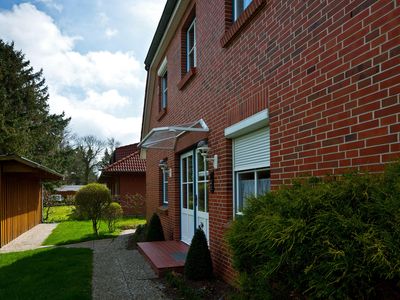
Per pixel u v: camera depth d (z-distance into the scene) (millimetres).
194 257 6695
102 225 18719
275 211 3094
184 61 9805
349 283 2309
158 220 11094
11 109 30500
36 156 31656
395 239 2186
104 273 7715
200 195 8570
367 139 3152
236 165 6336
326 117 3703
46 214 24359
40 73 35750
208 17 7559
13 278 7457
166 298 5926
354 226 2377
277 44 4707
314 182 3355
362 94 3225
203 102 7797
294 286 2785
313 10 3961
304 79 4094
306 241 2600
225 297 5598
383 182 2588
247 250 3393
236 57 6070
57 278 7312
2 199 12672
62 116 37375
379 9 3064
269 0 4953
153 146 10719
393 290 2312
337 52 3562
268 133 5305
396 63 2879
